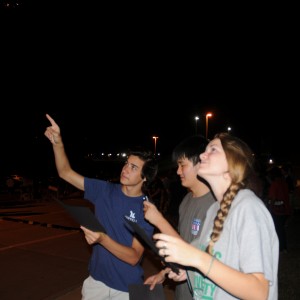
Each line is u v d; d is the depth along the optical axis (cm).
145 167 280
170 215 1080
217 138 179
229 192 162
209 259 137
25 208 1565
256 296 135
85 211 214
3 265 621
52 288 509
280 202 694
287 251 700
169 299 442
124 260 256
